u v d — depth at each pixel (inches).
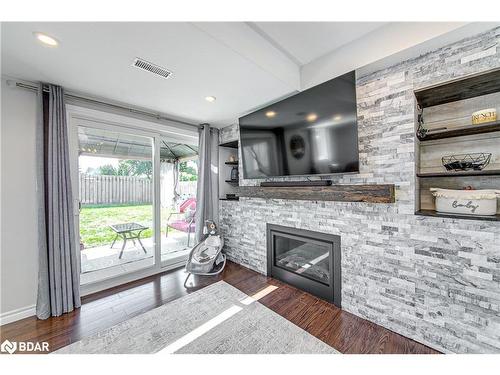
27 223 77.4
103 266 104.0
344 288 79.4
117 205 107.7
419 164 68.0
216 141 140.4
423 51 60.7
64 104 81.9
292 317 75.5
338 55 75.4
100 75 73.7
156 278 109.3
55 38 54.6
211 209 136.4
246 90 86.9
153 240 116.3
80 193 96.2
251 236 119.3
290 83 82.0
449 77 57.6
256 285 100.3
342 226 79.6
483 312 52.7
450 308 57.3
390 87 68.1
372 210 71.8
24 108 76.8
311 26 64.2
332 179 84.5
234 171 141.2
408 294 64.4
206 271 111.3
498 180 57.9
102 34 53.5
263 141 102.3
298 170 89.4
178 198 150.3
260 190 103.1
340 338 65.1
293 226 97.3
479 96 61.2
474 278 53.9
